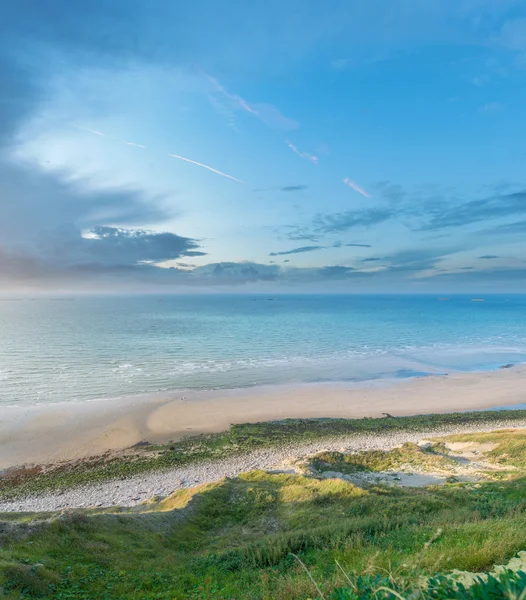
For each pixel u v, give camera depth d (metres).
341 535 18.27
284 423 58.34
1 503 36.22
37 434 53.56
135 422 58.53
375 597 4.51
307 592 9.94
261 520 27.16
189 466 44.09
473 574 5.80
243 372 93.69
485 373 92.88
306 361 108.00
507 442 45.50
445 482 35.69
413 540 14.92
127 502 36.28
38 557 16.78
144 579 16.05
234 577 15.66
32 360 107.56
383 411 65.00
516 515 19.38
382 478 37.47
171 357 113.31
